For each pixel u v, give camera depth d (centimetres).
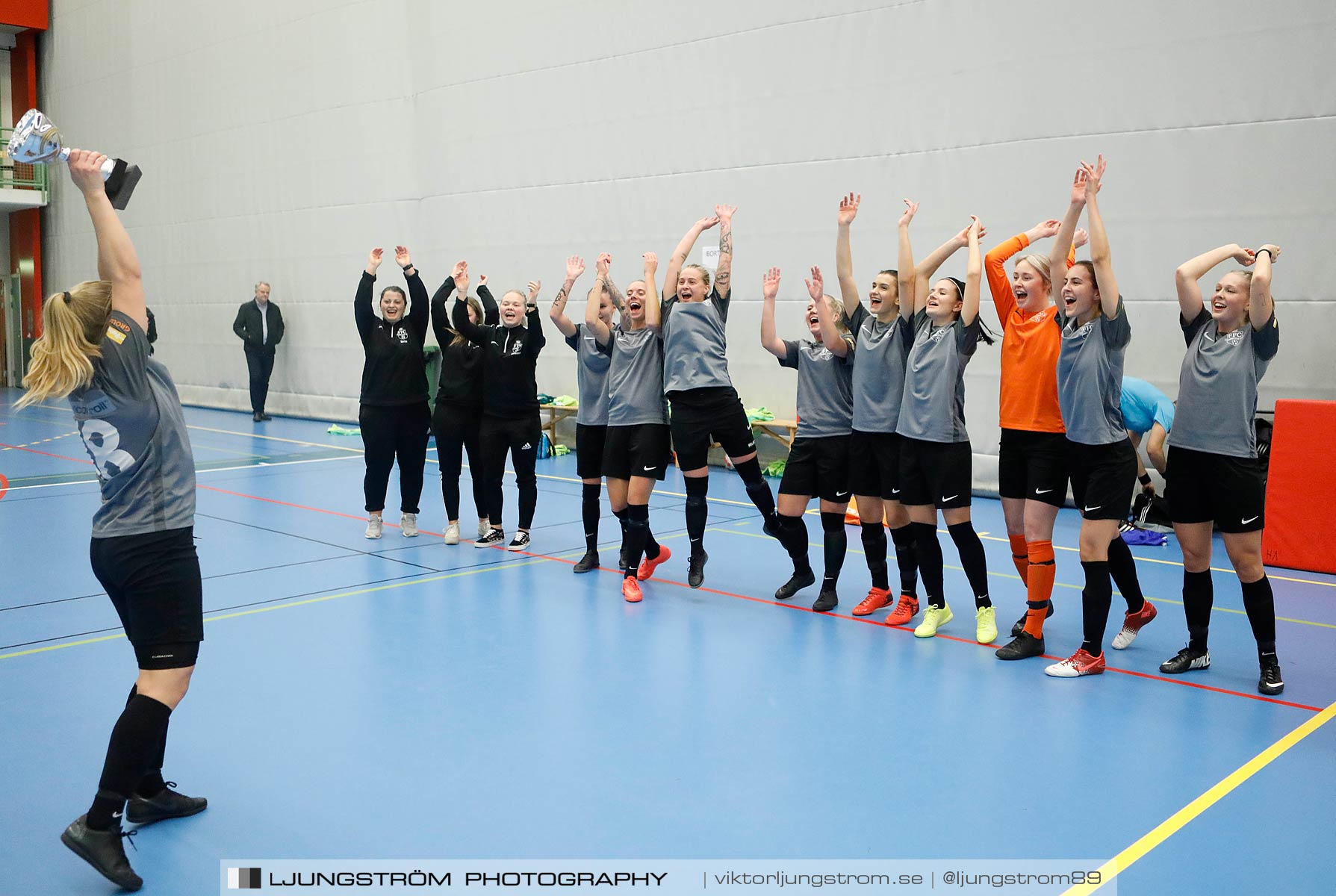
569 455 1117
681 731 357
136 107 1684
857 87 901
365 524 727
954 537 464
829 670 425
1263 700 396
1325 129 688
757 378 995
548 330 1157
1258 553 402
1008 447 459
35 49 1895
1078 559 635
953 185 854
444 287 663
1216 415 402
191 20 1561
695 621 495
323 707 378
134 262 262
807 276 948
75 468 973
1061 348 421
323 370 1429
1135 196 766
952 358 451
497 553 642
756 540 690
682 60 1014
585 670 421
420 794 307
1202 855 274
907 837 282
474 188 1212
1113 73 769
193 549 272
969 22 834
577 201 1112
